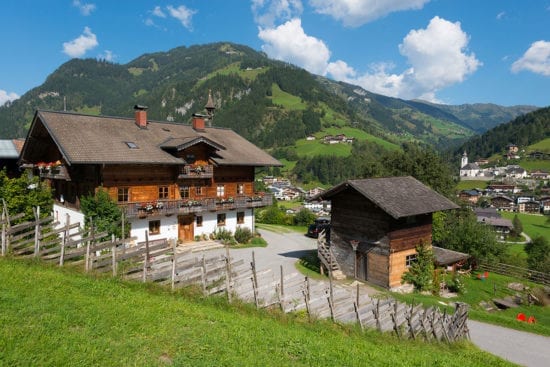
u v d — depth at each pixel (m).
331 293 14.66
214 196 37.16
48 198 25.78
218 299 14.33
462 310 18.27
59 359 7.80
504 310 28.11
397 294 25.17
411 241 27.77
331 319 14.68
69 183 33.50
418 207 26.66
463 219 42.00
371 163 55.97
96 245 14.52
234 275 15.30
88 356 8.17
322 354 11.00
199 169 34.09
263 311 14.30
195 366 8.62
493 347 18.84
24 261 14.08
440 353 14.91
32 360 7.61
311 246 39.00
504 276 36.25
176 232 34.09
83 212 28.27
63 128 30.33
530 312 28.17
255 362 9.48
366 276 27.92
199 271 15.12
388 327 15.30
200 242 35.50
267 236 44.53
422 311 16.30
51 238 15.70
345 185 27.97
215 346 9.89
